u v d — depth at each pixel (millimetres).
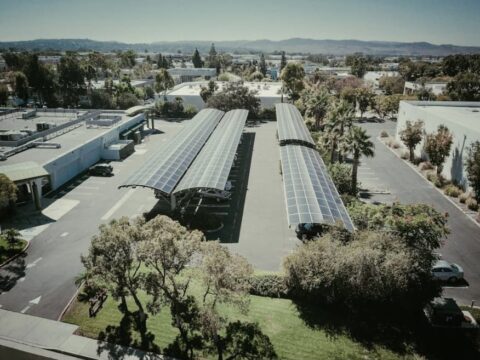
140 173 39344
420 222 24125
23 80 90312
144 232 20250
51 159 43281
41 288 26094
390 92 126125
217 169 41031
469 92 91438
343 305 24406
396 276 22125
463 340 22031
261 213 38844
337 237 26297
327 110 69062
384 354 20969
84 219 36656
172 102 92438
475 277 28141
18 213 37656
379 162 55750
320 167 44219
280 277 25766
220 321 20641
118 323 22828
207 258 19984
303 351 21031
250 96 89688
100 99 95375
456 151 45219
